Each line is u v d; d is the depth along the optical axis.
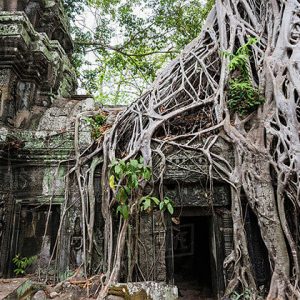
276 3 5.98
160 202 4.54
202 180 5.21
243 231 4.85
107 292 3.92
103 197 5.23
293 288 4.36
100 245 5.21
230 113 5.53
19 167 5.76
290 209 4.81
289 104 5.02
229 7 6.46
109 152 5.38
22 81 6.69
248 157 5.05
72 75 9.24
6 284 4.14
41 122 6.36
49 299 4.23
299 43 5.42
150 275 4.86
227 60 5.82
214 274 5.25
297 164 4.66
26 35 6.38
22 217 5.66
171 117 5.57
